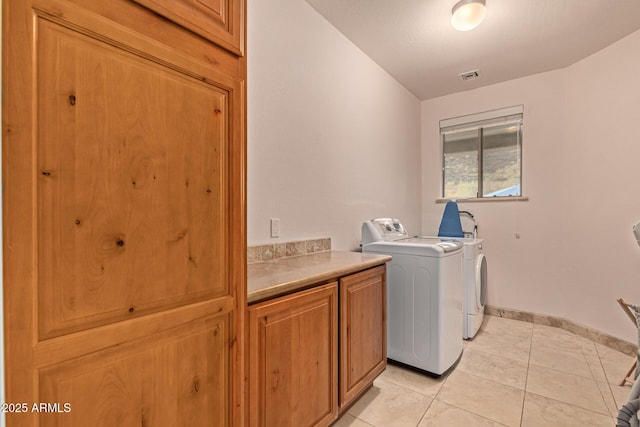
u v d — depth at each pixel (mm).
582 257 2828
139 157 736
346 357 1581
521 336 2797
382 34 2424
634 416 1197
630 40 2430
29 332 577
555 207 3037
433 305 2051
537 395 1861
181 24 823
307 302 1342
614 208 2574
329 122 2320
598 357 2373
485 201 3420
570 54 2719
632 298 2455
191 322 854
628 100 2465
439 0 2021
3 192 549
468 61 2848
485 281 3125
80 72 637
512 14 2156
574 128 2889
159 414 779
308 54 2113
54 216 606
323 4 2096
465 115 3539
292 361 1263
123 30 701
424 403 1790
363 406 1766
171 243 805
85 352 650
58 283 613
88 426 654
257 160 1775
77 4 630
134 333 730
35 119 581
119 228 703
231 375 969
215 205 919
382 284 1938
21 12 561
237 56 994
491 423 1612
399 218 3316
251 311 1090
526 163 3189
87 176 650
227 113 958
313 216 2174
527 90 3164
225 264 950
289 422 1245
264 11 1803
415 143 3684
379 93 2938
